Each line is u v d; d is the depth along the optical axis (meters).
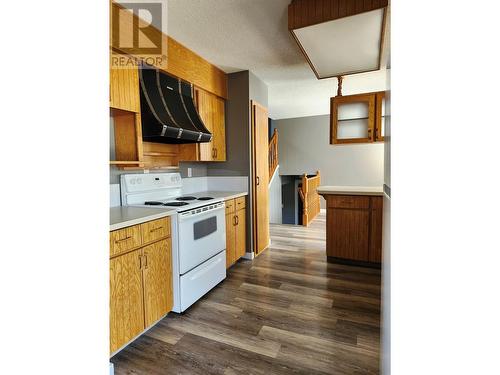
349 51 2.42
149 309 1.94
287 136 6.98
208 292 2.65
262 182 3.88
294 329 2.03
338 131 3.57
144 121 2.32
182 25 2.29
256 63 3.17
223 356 1.74
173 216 2.21
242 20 2.22
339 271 3.19
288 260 3.57
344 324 2.08
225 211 3.04
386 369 0.73
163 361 1.70
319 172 6.57
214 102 3.31
